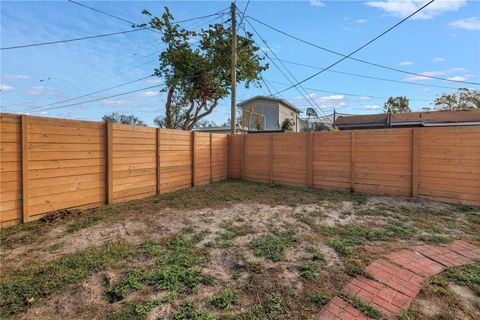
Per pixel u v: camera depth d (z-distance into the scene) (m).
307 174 7.41
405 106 24.25
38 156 4.05
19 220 3.84
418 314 1.92
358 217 4.41
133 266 2.66
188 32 10.94
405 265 2.68
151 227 3.88
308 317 1.90
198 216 4.48
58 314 1.92
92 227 3.85
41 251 3.01
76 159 4.60
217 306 2.03
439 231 3.72
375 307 2.01
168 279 2.38
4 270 2.54
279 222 4.14
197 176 7.62
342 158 6.82
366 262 2.75
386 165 6.20
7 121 3.69
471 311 1.96
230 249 3.09
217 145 8.57
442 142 5.48
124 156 5.46
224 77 11.58
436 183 5.56
